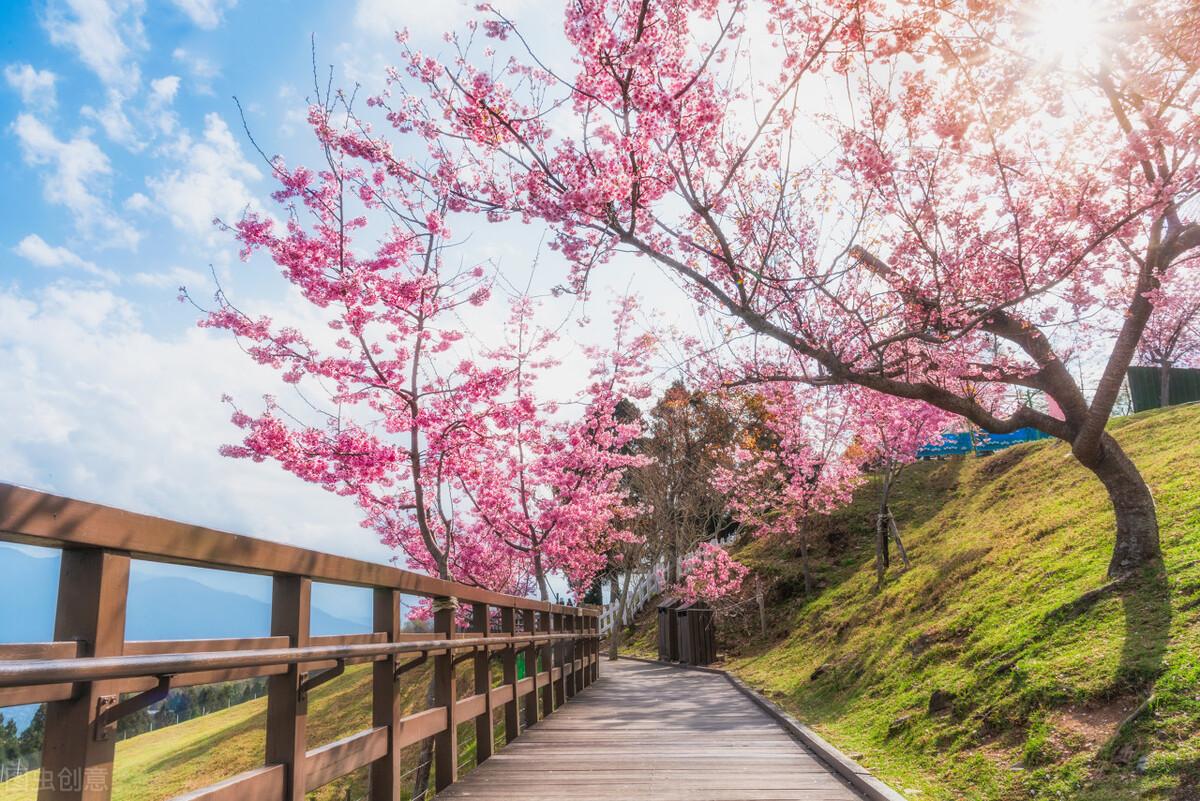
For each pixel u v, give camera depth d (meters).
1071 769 4.98
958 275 7.93
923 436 16.16
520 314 11.90
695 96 6.71
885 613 12.88
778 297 7.88
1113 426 16.17
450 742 5.50
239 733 11.55
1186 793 4.20
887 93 7.72
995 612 8.85
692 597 20.80
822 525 22.77
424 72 7.25
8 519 1.66
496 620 14.90
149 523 2.13
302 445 9.28
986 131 7.31
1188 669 5.26
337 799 9.49
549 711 9.84
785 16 6.97
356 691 18.09
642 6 6.14
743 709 10.61
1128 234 8.01
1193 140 6.79
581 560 18.86
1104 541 9.09
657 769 6.11
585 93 6.66
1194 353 25.00
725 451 23.92
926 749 6.52
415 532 12.80
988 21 6.64
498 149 7.11
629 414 27.48
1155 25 6.36
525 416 10.23
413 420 9.60
